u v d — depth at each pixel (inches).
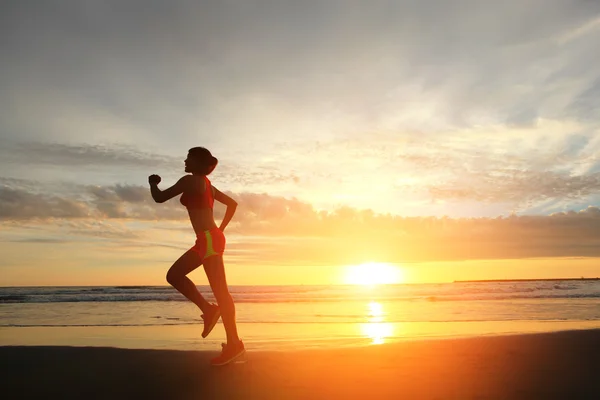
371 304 700.7
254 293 1288.1
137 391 116.3
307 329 321.4
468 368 140.3
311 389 115.5
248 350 191.3
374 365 146.4
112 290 1316.4
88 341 264.4
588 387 116.0
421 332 298.8
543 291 1235.2
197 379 128.3
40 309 588.7
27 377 133.5
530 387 116.0
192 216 148.7
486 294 1078.4
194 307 627.8
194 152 150.5
